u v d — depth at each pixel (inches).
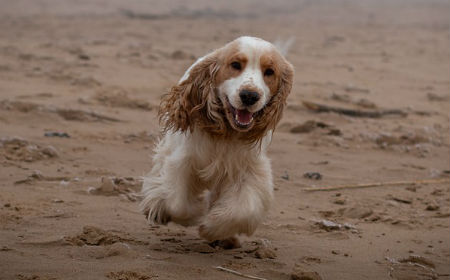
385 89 666.2
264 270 222.2
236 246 252.1
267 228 279.0
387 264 242.4
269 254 241.3
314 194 340.2
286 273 221.0
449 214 313.3
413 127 513.0
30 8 1364.4
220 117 236.5
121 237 247.6
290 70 243.3
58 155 359.3
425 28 1382.9
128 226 263.6
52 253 221.9
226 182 247.3
